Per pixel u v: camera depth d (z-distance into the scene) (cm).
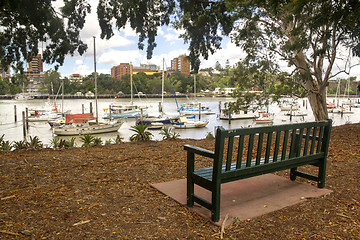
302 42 1017
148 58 884
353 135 866
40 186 410
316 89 1378
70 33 752
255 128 301
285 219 300
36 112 4978
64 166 537
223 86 12631
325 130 387
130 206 335
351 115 5466
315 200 352
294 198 355
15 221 290
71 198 359
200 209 322
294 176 428
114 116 4906
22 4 634
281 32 1288
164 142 921
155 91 12525
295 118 4981
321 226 285
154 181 436
